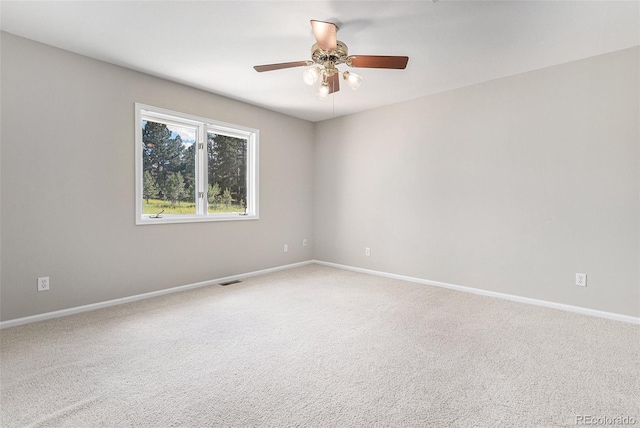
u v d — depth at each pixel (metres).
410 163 4.33
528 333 2.63
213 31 2.59
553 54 2.96
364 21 2.42
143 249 3.49
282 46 2.83
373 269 4.77
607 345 2.41
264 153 4.73
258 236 4.70
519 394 1.81
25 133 2.72
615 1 2.15
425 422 1.58
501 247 3.59
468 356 2.25
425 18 2.38
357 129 4.90
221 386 1.88
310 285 4.12
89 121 3.07
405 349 2.36
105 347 2.35
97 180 3.13
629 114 2.83
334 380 1.95
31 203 2.77
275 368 2.08
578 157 3.09
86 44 2.82
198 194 4.05
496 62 3.13
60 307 2.95
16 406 1.67
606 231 2.96
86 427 1.52
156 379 1.94
